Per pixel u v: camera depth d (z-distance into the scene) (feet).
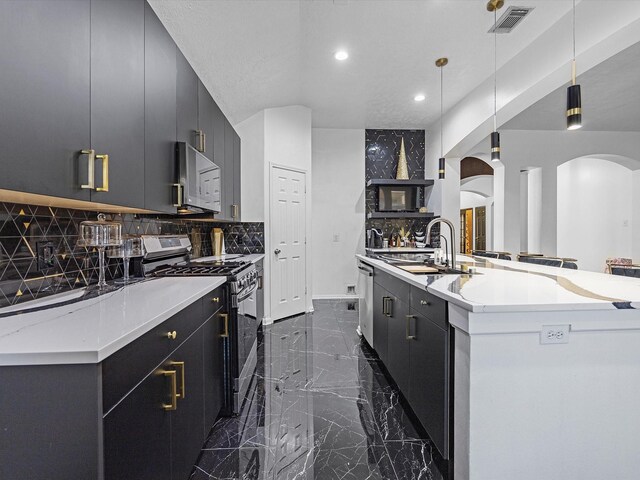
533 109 14.67
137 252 6.67
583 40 8.14
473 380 4.33
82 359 2.67
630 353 4.41
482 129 13.46
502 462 4.38
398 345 7.54
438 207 16.99
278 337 12.03
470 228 34.12
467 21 9.21
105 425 2.78
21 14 3.06
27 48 3.13
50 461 2.73
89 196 4.03
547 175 18.66
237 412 6.99
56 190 3.51
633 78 11.27
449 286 5.42
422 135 19.01
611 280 5.98
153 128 5.77
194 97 7.97
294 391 8.03
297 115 15.16
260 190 14.03
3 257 4.28
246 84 11.73
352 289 18.57
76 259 5.66
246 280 7.93
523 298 4.45
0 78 2.85
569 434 4.41
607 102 13.80
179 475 4.35
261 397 7.74
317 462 5.59
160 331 3.86
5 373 2.71
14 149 2.99
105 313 3.84
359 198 18.60
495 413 4.36
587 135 18.54
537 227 19.38
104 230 5.54
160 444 3.80
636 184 20.20
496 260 10.23
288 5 8.38
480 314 4.26
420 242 18.13
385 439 6.20
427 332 5.80
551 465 4.42
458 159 16.90
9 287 4.35
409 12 8.87
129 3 4.97
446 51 10.72
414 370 6.48
